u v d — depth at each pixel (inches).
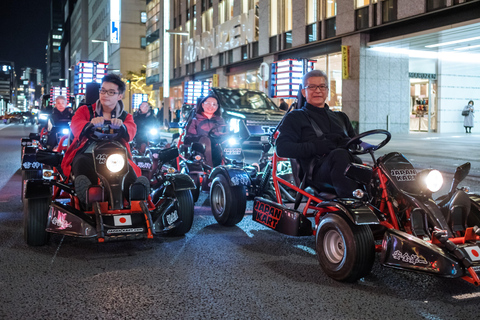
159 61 2283.5
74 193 193.6
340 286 145.9
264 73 796.0
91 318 121.4
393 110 1010.7
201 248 190.2
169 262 170.7
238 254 181.5
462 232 147.1
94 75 670.5
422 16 829.2
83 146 194.9
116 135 194.4
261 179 240.5
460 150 591.8
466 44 930.7
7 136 1100.5
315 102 188.7
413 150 595.8
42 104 745.0
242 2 1402.6
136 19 3253.0
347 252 143.5
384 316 123.7
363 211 141.9
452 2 761.6
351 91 987.3
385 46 954.1
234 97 608.1
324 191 177.8
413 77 1069.1
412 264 132.3
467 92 1141.1
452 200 146.5
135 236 173.3
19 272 157.6
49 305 129.6
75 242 197.5
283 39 1203.2
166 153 250.7
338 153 166.2
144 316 122.8
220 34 1556.3
